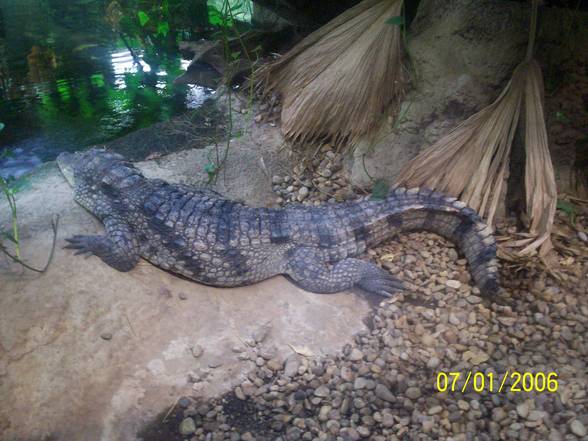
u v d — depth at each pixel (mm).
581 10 2684
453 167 2436
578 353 1988
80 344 1912
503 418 1793
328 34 2844
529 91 2320
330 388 1914
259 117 3080
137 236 2207
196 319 2074
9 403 1751
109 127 3090
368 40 2650
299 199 2660
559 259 2348
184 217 2184
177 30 4145
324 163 2809
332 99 2732
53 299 1988
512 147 2508
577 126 2539
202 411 1828
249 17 4438
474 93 2457
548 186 2307
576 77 2453
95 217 2354
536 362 1967
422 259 2393
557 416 1775
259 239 2201
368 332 2109
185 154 2846
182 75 3678
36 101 3271
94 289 2057
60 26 4105
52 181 2557
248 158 2838
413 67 2623
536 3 2221
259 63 3434
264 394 1894
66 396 1798
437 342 2057
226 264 2156
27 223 2271
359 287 2285
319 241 2271
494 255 2211
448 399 1856
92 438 1732
